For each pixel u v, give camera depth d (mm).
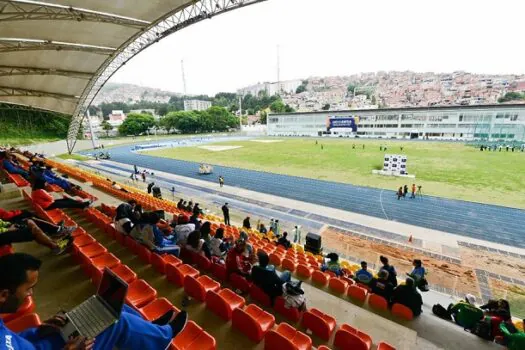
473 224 16203
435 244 13727
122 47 19625
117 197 13867
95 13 13984
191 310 4559
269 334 3598
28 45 16781
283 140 66438
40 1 12117
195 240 6480
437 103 141375
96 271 4645
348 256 12609
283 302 4914
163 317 2553
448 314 6051
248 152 46125
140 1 13484
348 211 18562
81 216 8812
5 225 4543
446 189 23172
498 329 5129
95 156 44438
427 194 21953
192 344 3326
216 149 51188
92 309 1817
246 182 26609
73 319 1722
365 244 13773
